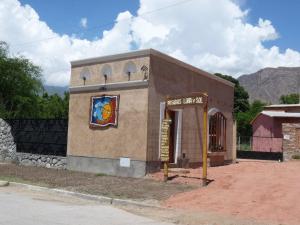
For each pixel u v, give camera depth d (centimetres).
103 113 1655
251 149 3080
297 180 1222
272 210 989
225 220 923
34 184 1415
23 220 820
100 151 1656
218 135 1988
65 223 818
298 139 2234
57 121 1916
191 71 1788
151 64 1527
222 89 2094
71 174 1631
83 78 1756
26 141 2053
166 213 1005
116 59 1630
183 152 1691
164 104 1581
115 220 890
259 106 5759
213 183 1303
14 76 3300
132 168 1528
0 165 1978
